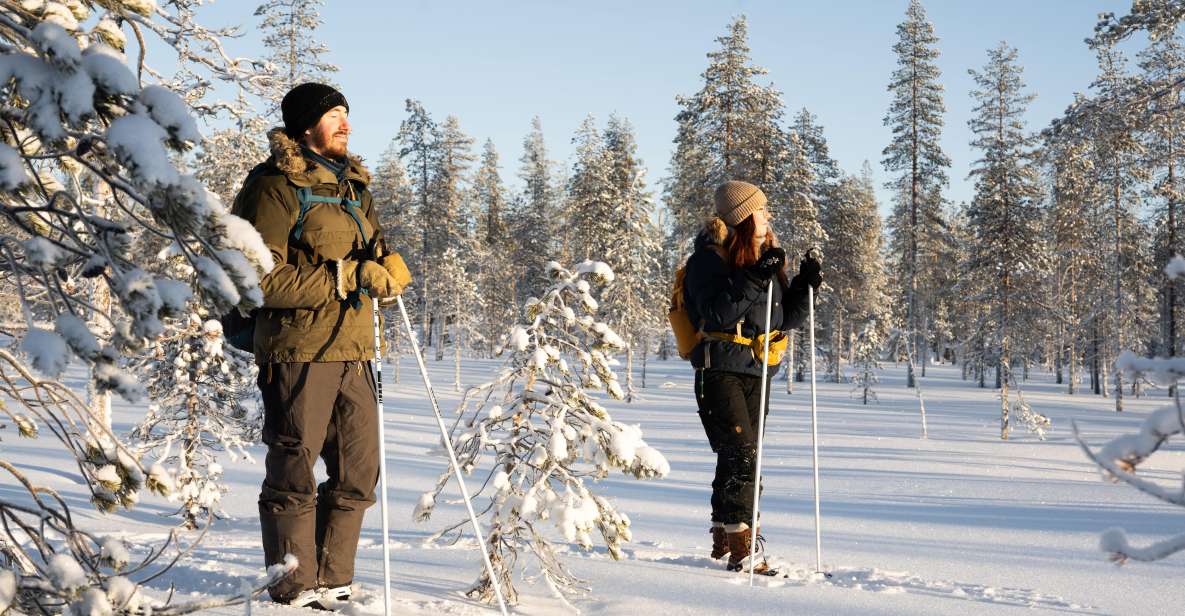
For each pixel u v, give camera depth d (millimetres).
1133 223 37688
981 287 32094
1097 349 47438
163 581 3293
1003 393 26047
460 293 51031
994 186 31688
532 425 3729
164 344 10641
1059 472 15070
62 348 1446
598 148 49031
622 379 53469
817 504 4320
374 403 3234
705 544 6051
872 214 61312
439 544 4934
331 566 3125
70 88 1363
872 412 34375
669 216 51188
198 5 7855
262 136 12484
